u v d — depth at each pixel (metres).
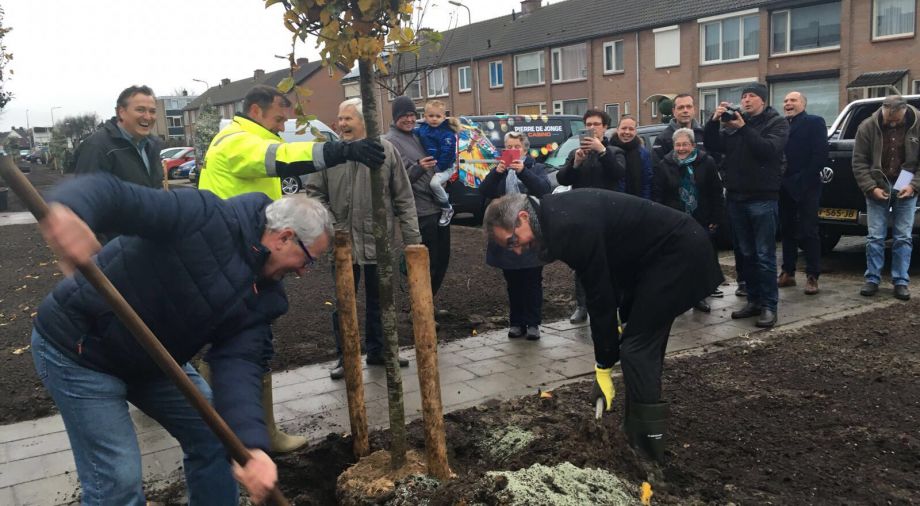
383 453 3.39
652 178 5.94
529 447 3.36
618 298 3.49
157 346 1.89
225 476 2.53
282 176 3.19
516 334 5.67
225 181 3.38
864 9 23.95
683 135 6.06
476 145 5.81
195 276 2.21
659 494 2.96
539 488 2.71
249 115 3.57
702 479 3.15
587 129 5.72
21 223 16.88
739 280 6.87
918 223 7.22
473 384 4.60
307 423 4.04
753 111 5.83
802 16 25.83
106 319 2.21
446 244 5.51
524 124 12.44
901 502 2.93
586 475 2.88
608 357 3.34
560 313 6.49
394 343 3.10
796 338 5.34
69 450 3.78
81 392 2.24
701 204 6.37
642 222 3.18
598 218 3.11
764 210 5.70
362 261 4.82
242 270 2.29
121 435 2.29
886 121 6.46
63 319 2.22
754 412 3.92
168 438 3.90
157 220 2.10
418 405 4.25
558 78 35.34
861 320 5.78
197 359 4.27
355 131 4.57
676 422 3.81
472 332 5.92
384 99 42.00
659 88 30.83
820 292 6.89
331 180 4.79
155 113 4.47
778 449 3.45
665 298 3.16
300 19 2.80
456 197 12.20
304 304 7.09
